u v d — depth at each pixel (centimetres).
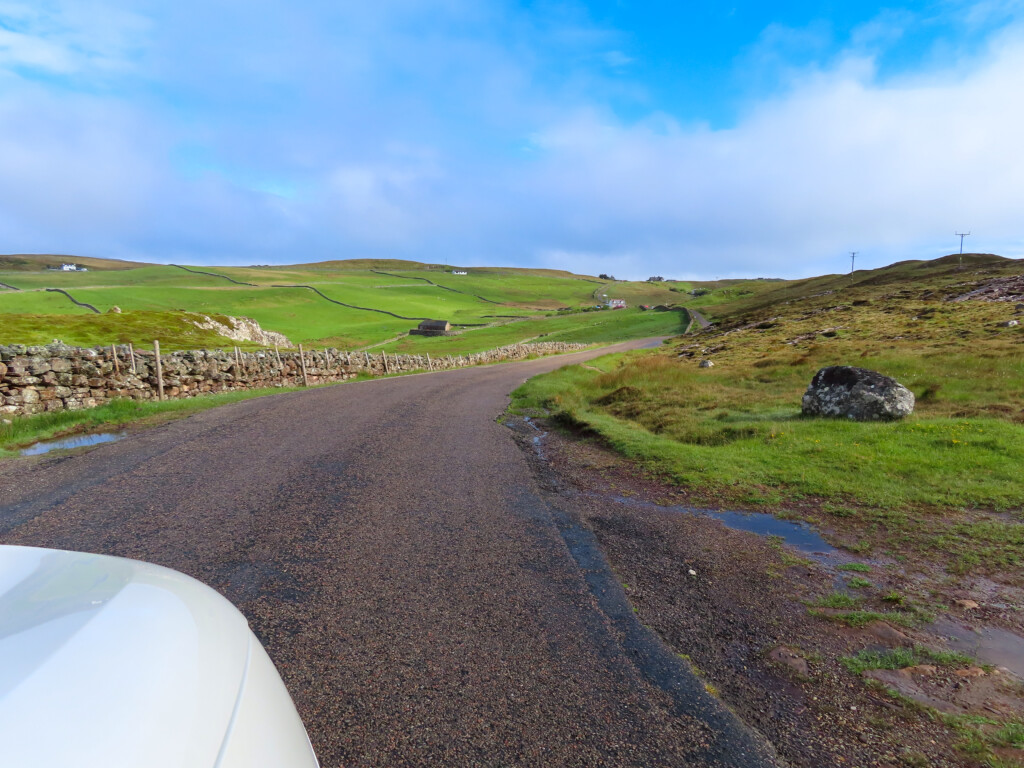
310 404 1405
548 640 311
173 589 131
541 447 946
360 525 499
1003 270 7056
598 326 10200
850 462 742
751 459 787
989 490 605
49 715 76
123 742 76
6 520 497
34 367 1227
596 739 228
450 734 229
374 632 313
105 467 706
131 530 473
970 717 250
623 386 1775
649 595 378
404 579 388
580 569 418
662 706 254
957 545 476
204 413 1220
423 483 657
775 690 271
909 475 679
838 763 220
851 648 314
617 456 865
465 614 339
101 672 90
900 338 3081
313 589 367
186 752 82
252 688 111
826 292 9069
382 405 1414
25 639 93
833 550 473
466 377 2641
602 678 275
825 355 2528
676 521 550
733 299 14525
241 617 138
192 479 649
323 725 232
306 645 297
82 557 136
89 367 1372
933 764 220
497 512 555
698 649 309
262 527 486
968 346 2311
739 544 485
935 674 287
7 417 1095
